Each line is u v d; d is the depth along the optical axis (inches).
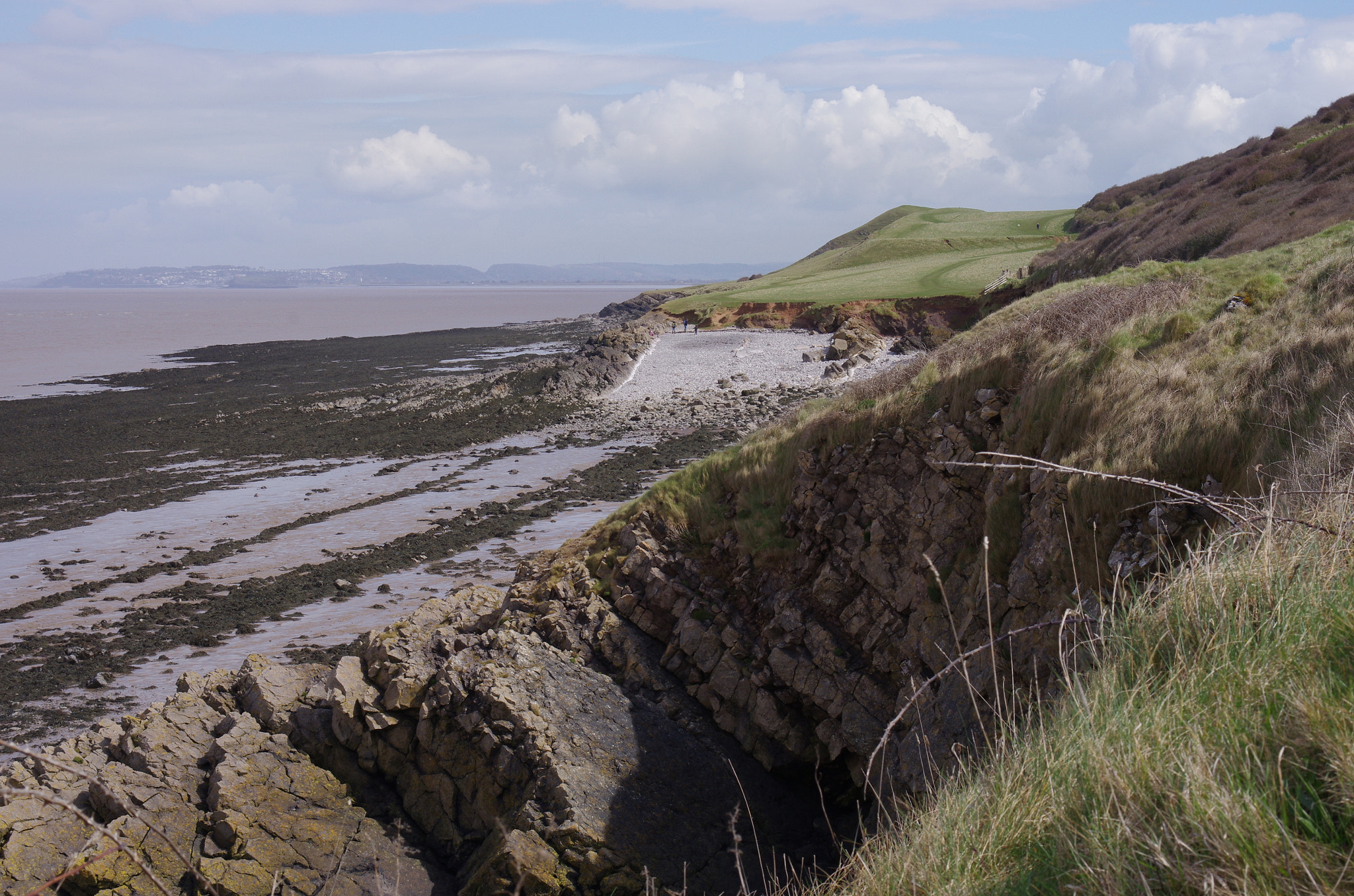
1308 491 183.3
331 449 1987.0
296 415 2413.9
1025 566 411.5
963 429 562.6
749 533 644.7
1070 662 206.4
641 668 595.5
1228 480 344.2
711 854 442.0
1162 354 481.7
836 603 572.4
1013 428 524.7
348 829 470.3
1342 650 123.7
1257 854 92.4
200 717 523.5
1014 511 455.8
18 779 453.7
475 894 408.2
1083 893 104.9
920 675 485.4
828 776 531.8
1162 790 109.7
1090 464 389.4
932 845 141.7
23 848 415.5
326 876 441.1
